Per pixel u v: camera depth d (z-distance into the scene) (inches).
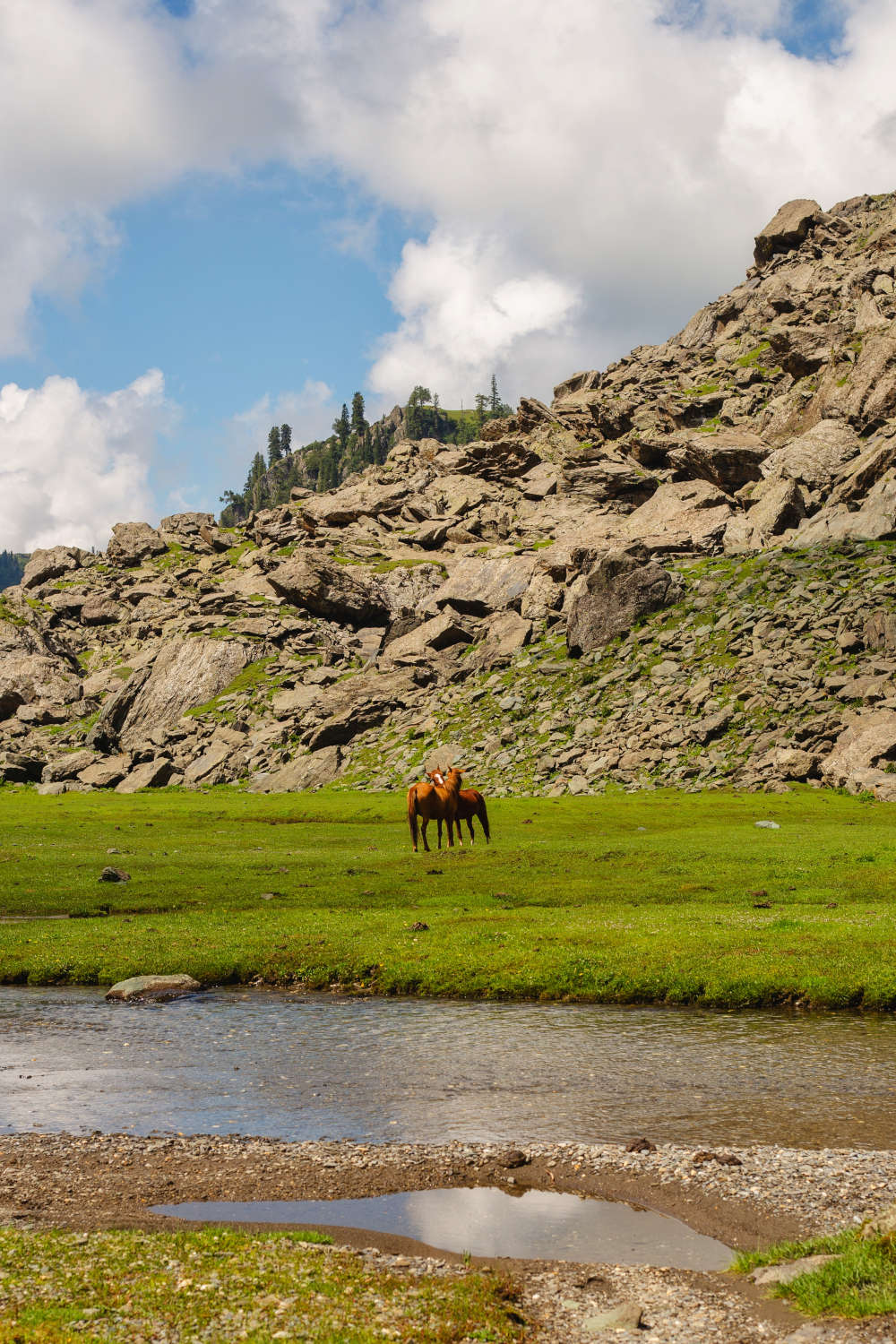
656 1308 493.4
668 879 2014.0
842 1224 597.0
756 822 2888.8
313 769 4982.8
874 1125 775.1
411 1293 502.9
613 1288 523.5
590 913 1702.8
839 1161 700.7
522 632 5851.4
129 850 2628.0
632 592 5393.7
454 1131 786.2
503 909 1812.3
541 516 7637.8
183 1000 1273.4
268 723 5915.4
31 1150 753.0
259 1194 666.2
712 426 7869.1
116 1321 454.9
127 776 5413.4
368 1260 557.0
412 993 1300.4
